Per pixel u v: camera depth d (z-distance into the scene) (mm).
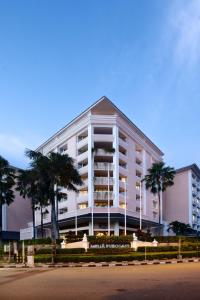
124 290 17812
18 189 78438
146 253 46125
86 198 84125
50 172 68062
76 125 90312
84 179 86312
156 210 105312
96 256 41344
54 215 67688
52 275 26531
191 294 16422
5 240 103688
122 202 86125
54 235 64312
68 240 61406
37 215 102062
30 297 16000
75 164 88062
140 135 100188
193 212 123375
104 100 85500
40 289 18516
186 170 123375
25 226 109250
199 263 39969
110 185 84250
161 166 92750
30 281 22453
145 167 101688
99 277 24250
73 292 17312
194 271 28281
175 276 24312
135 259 41812
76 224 82250
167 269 30859
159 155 116375
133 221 88812
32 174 68875
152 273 26859
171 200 123438
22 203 109938
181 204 121938
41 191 69750
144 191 98438
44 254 48094
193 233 115625
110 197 83375
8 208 106812
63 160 69000
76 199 86562
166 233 103938
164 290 17703
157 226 101188
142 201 97625
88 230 83438
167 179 92625
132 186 91938
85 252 50312
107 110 86562
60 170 67938
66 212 88625
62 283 21000
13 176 77750
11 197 77625
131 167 92438
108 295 16328
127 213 84375
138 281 21516
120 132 88625
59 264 38875
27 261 40406
